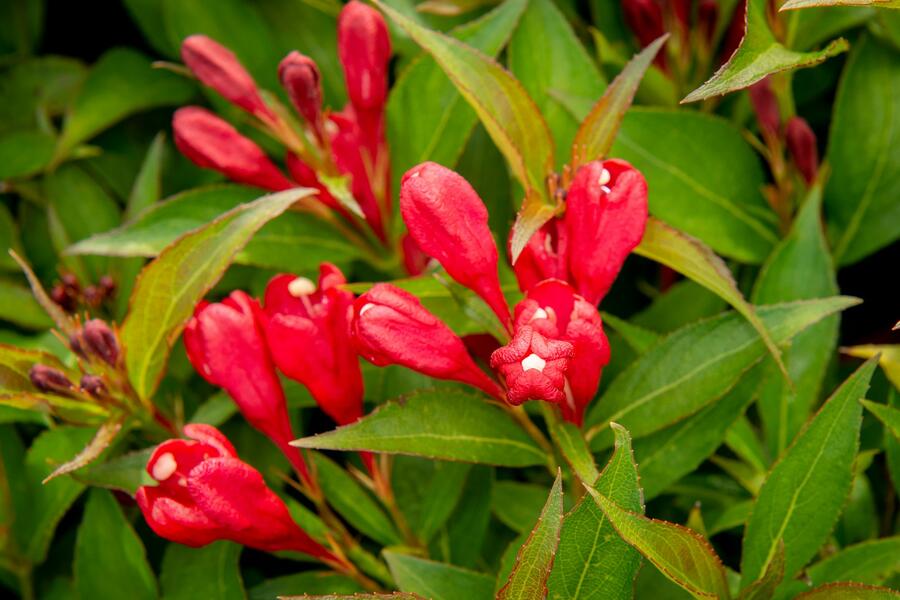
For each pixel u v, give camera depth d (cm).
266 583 35
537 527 29
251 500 32
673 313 36
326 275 33
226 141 36
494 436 33
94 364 34
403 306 31
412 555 34
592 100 36
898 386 34
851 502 35
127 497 36
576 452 32
